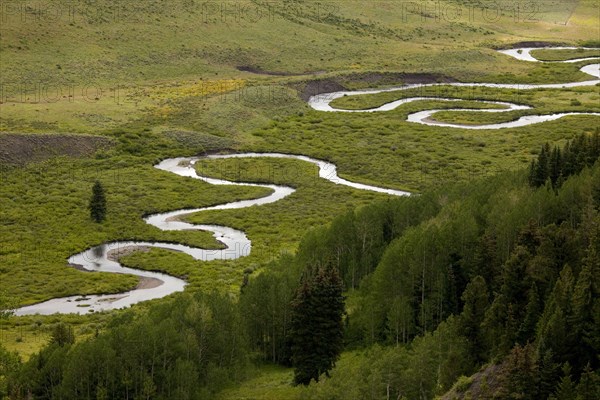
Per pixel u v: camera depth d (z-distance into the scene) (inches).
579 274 5502.0
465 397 4955.7
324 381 5246.1
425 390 5182.1
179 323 6299.2
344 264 7849.4
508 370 4911.4
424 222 7741.1
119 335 5989.2
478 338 5615.2
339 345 6117.1
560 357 5012.3
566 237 6269.7
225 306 6599.4
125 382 5689.0
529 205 7106.3
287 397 5364.2
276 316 6702.8
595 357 5044.3
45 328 7706.7
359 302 7096.5
